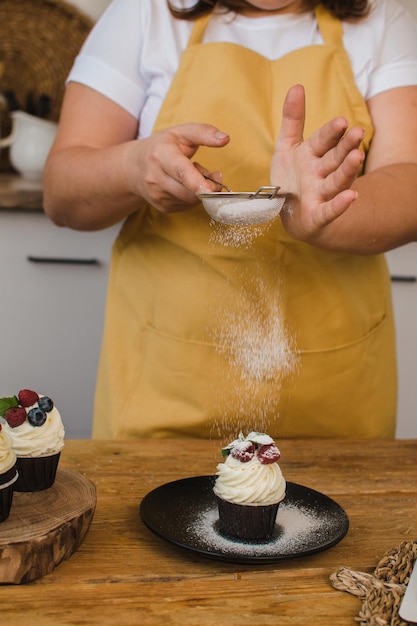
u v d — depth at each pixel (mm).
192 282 1408
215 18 1441
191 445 1310
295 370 1420
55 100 2986
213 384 1407
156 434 1432
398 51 1432
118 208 1349
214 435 1423
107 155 1292
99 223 1418
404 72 1418
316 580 873
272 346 1409
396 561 896
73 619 776
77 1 2949
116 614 789
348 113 1408
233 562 892
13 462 915
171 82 1421
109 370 1501
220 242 1384
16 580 840
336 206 934
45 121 2828
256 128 1396
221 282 1398
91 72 1422
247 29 1447
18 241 2623
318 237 1161
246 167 1408
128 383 1480
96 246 2654
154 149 1120
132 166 1215
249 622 784
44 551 851
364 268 1476
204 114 1401
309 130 1421
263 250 1387
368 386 1499
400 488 1157
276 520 1011
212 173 1189
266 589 849
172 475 1172
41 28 2934
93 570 879
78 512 925
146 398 1451
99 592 832
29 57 2949
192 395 1414
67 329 2691
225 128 1405
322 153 972
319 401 1446
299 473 1208
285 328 1415
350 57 1425
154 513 990
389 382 1555
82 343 2703
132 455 1249
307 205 982
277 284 1404
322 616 800
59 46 2957
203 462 1230
